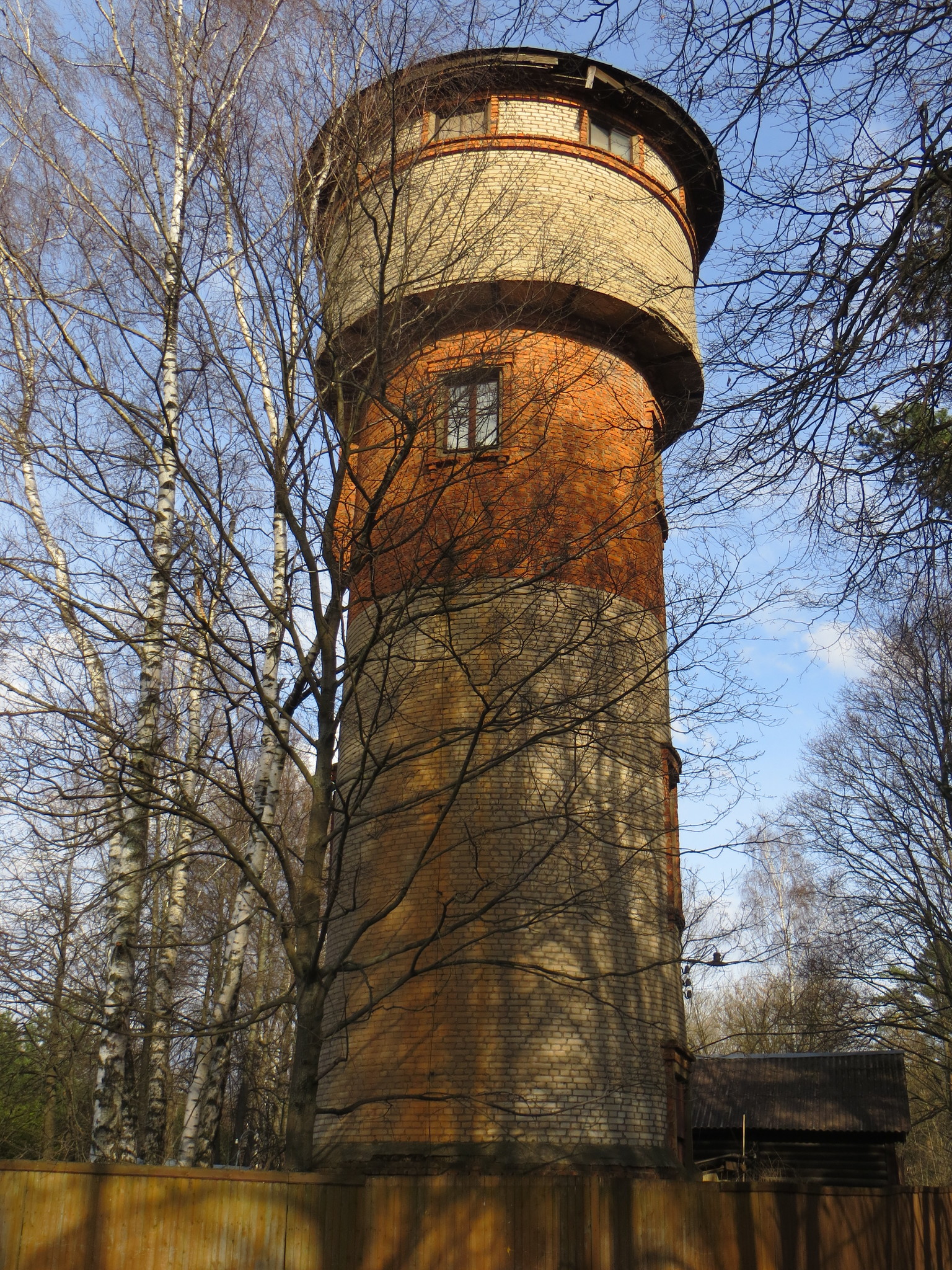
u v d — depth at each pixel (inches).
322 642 421.1
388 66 457.1
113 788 446.6
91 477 454.9
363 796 412.8
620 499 628.7
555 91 676.7
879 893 1154.0
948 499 330.6
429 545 517.0
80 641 487.8
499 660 518.0
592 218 651.5
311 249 454.9
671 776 651.5
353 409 462.0
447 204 526.6
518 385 553.6
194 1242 291.9
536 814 559.2
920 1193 440.1
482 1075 520.4
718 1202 356.5
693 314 730.8
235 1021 431.8
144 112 523.8
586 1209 333.1
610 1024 543.5
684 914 639.8
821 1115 941.8
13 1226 277.0
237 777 406.0
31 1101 894.4
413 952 545.3
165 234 471.8
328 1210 309.9
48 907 542.3
